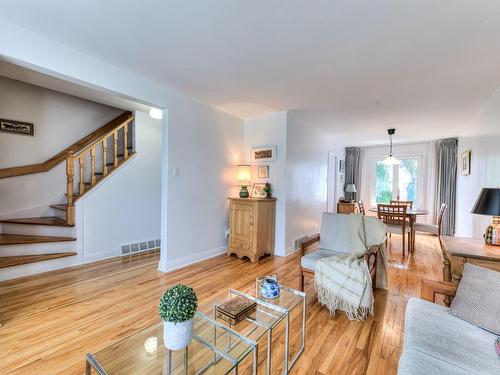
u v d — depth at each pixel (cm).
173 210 314
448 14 160
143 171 405
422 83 272
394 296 249
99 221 349
